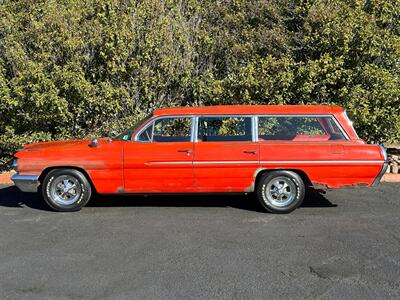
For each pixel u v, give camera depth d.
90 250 5.76
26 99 9.94
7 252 5.73
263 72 10.02
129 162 7.23
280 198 7.32
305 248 5.76
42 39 9.88
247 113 7.39
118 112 10.41
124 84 10.44
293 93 10.22
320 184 7.24
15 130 10.55
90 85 9.80
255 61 10.35
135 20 10.33
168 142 7.33
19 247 5.91
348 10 10.16
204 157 7.20
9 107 10.11
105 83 10.08
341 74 10.10
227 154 7.20
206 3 11.74
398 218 7.05
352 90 9.95
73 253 5.66
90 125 10.52
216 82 10.34
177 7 11.23
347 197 8.38
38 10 10.82
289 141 7.29
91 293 4.57
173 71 10.55
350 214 7.29
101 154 7.28
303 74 9.92
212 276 4.93
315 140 7.34
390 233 6.34
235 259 5.41
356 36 9.96
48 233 6.46
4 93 9.89
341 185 7.21
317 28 10.11
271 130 7.42
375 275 4.93
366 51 9.95
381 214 7.27
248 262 5.32
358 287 4.64
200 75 10.98
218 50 10.99
